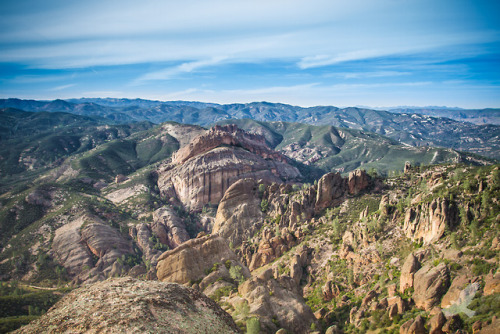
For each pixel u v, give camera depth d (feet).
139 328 65.87
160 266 294.25
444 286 193.26
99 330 64.28
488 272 180.55
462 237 221.05
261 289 220.43
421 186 340.39
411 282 214.48
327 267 307.17
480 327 149.48
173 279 282.56
